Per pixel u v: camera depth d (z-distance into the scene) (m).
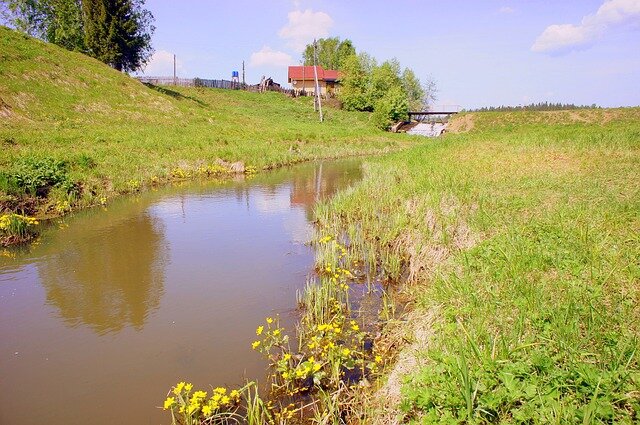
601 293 5.00
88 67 37.22
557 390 3.61
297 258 10.13
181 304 7.77
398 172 17.33
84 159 17.89
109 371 5.79
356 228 11.71
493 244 7.09
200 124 35.91
